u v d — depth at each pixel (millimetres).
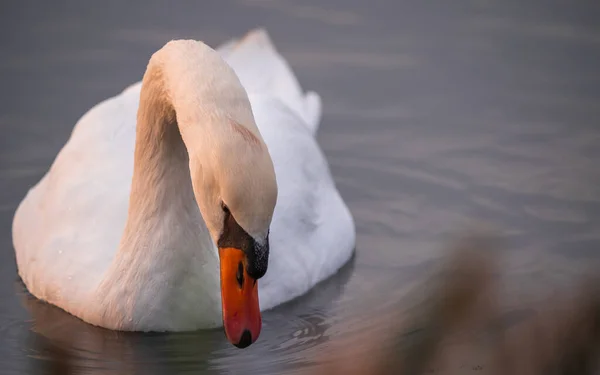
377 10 19125
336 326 11016
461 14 18969
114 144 12281
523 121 16062
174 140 9625
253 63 15062
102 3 19047
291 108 14469
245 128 7438
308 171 12641
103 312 10383
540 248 12836
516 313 11094
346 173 14859
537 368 4434
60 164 12359
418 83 17031
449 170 14852
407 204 14078
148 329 10312
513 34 18266
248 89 14609
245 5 19219
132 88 13391
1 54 17297
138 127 9742
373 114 16281
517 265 12422
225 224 7570
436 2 19344
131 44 17734
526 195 14133
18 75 16781
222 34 18109
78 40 17812
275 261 11383
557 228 13297
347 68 17391
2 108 15953
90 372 10031
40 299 11359
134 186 10000
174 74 8336
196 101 7797
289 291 11461
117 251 10312
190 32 18141
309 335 10812
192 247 9938
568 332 4316
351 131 15891
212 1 19312
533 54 17734
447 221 13602
